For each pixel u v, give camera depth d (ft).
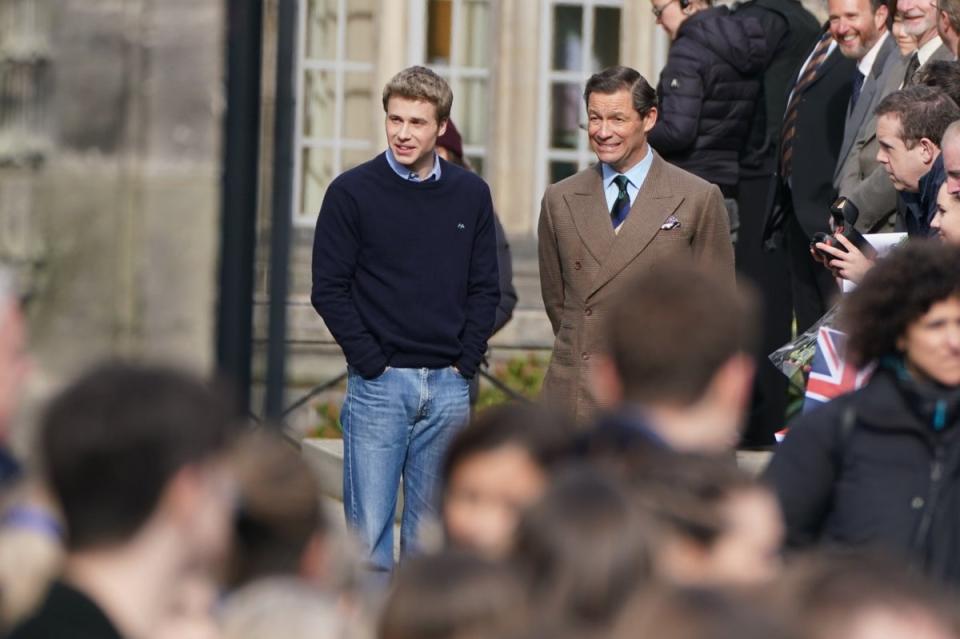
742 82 81.25
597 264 68.03
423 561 25.43
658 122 81.25
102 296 44.32
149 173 44.27
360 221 64.34
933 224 56.49
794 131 78.23
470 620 24.59
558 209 69.21
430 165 65.21
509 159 126.82
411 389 64.64
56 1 44.21
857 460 39.96
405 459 65.87
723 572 28.99
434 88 64.18
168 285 44.34
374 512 64.95
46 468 26.91
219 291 44.42
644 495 29.37
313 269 64.90
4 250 44.47
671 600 22.26
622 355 33.45
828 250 63.87
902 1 72.90
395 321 64.44
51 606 26.30
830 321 63.87
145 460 26.53
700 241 68.33
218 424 27.22
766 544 29.60
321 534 34.24
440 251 64.75
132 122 44.19
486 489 34.27
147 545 26.73
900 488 39.65
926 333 39.88
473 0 128.67
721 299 33.50
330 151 128.47
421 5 128.16
